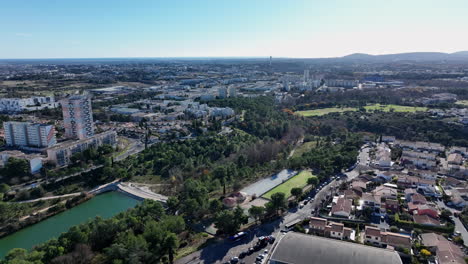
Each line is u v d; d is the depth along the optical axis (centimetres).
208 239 16488
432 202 19725
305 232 16638
